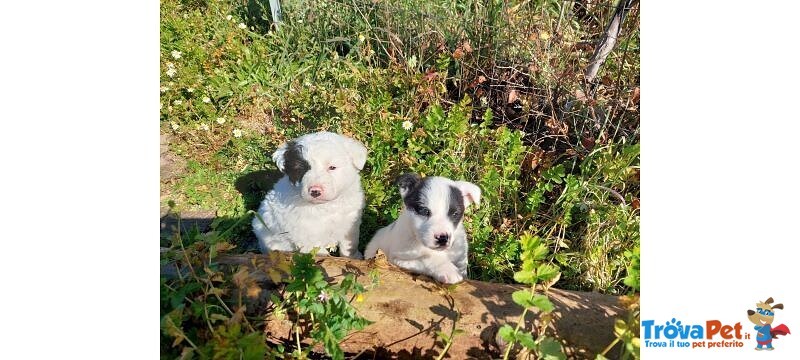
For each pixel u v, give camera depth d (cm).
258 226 81
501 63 113
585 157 90
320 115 119
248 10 163
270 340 58
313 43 140
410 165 94
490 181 85
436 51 119
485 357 55
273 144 113
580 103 101
